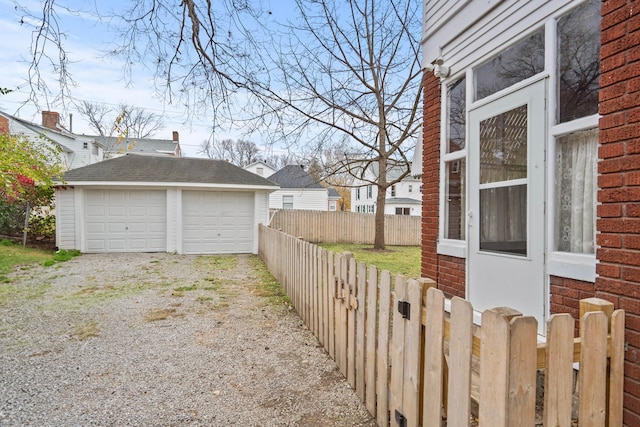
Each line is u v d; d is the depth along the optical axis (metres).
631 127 2.03
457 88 4.19
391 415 2.38
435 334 1.91
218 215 12.58
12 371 3.41
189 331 4.55
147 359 3.70
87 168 12.17
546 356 1.47
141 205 12.05
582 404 1.60
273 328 4.67
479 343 1.58
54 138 20.55
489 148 3.53
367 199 34.31
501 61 3.47
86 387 3.11
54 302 5.88
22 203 11.87
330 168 13.59
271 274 8.57
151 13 4.48
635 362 1.92
